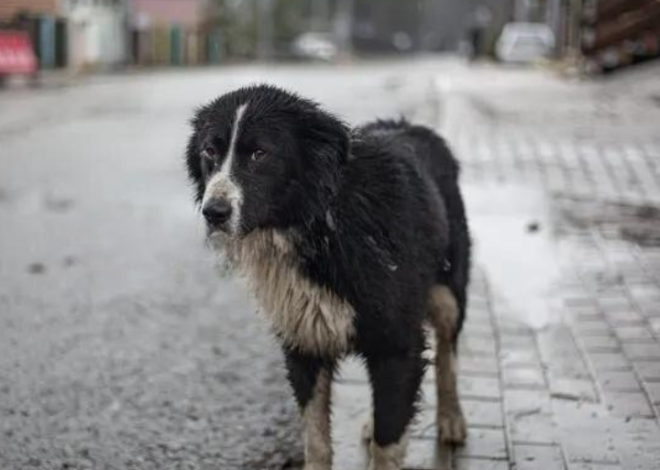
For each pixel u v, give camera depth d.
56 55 30.83
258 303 3.95
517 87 17.48
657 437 4.54
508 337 5.90
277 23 73.69
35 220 9.55
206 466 4.38
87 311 6.65
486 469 4.30
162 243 8.57
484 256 7.54
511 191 9.37
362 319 3.77
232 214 3.56
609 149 10.93
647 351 5.61
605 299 6.56
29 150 13.79
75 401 5.10
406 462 4.38
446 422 4.56
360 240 3.73
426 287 4.15
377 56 80.62
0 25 25.23
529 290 6.78
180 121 17.05
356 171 3.85
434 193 4.41
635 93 14.83
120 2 40.34
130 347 5.93
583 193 9.33
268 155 3.64
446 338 4.64
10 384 5.32
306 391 4.01
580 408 4.88
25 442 4.61
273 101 3.74
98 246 8.49
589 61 19.22
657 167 10.16
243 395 5.18
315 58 62.34
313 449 4.02
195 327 6.31
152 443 4.61
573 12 22.58
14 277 7.50
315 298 3.74
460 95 15.80
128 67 38.44
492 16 46.31
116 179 11.57
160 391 5.24
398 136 4.57
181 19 50.19
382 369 3.89
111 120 17.30
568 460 4.33
